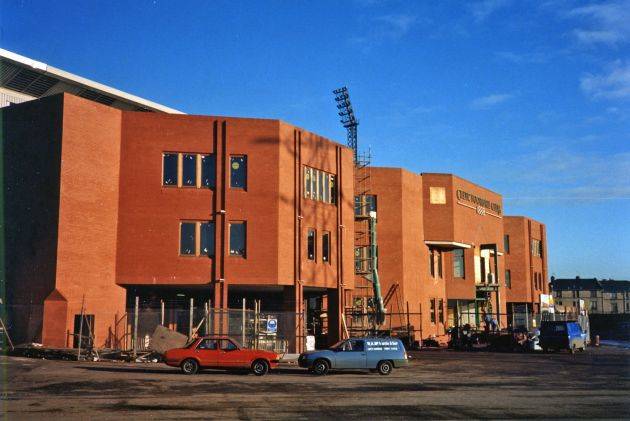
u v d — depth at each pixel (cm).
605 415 1451
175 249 3212
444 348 4712
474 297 5831
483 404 1623
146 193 3212
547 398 1755
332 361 2453
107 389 1812
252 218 3309
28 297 2941
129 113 3247
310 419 1363
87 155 3047
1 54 3625
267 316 3550
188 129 3291
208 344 2377
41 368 2369
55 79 3984
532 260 7669
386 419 1375
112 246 3155
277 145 3391
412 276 5003
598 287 15800
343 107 5812
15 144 3084
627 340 7719
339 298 3819
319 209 3691
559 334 4172
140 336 3145
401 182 4969
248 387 1958
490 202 6391
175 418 1345
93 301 3025
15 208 3038
